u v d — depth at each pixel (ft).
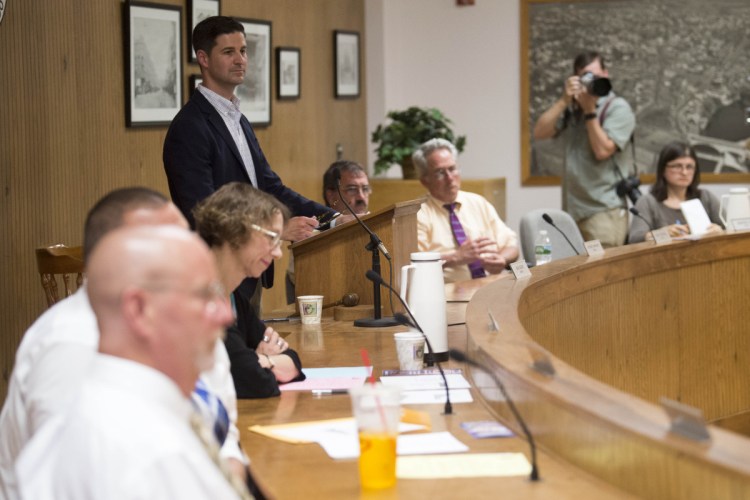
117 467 4.97
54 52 17.53
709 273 18.44
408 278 11.34
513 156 34.45
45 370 7.54
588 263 16.01
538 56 34.06
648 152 33.83
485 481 6.89
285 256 27.63
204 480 5.05
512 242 21.09
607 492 6.54
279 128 26.73
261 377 9.68
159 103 20.56
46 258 14.55
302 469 7.41
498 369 8.63
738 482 5.63
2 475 7.93
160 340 5.25
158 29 20.43
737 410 18.89
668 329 17.74
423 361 10.94
